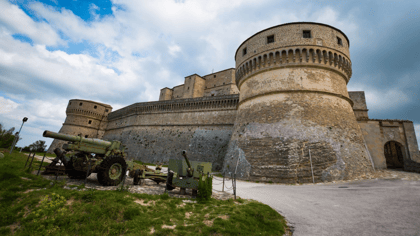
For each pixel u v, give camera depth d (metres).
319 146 18.75
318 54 23.17
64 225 6.31
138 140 50.81
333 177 17.33
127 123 58.84
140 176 12.26
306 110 20.86
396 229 6.39
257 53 25.72
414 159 24.52
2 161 12.82
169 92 68.69
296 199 11.09
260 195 12.14
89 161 11.27
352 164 18.42
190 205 8.94
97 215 6.84
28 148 54.94
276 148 19.94
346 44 25.78
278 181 18.22
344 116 21.84
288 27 24.33
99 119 71.62
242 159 21.95
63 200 7.29
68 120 66.62
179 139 43.09
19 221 6.43
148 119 52.78
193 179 10.88
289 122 20.72
